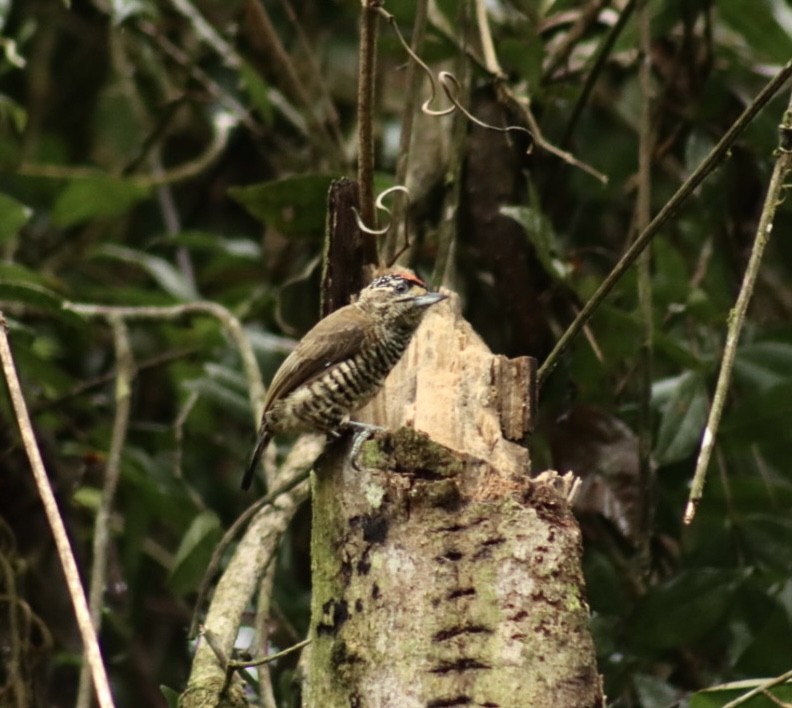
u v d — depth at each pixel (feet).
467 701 21.95
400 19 39.34
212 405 46.62
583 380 39.75
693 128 44.68
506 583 22.44
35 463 26.30
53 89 54.85
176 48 52.31
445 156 42.50
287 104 50.62
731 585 36.65
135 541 42.32
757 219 44.27
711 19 44.42
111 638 46.16
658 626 36.65
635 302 42.78
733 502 40.06
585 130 46.57
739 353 39.75
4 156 46.57
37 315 46.24
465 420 26.22
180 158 55.72
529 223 37.78
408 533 23.08
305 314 43.11
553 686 21.83
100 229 54.65
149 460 41.98
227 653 30.89
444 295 30.73
